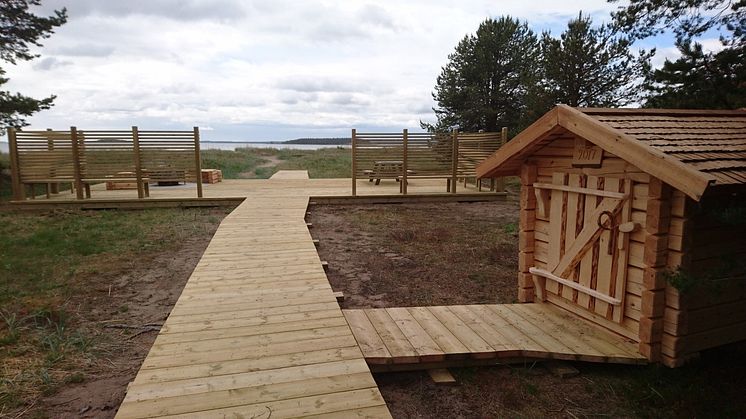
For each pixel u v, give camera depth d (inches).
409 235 327.0
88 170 434.3
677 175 109.3
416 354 129.7
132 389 102.4
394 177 494.6
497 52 895.1
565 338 143.9
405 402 118.3
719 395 119.5
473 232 342.3
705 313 133.6
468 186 586.9
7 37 511.2
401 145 488.4
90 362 136.6
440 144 499.8
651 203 127.3
